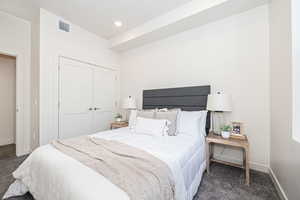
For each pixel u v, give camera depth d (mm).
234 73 2322
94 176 962
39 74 2533
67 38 2908
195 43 2697
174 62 2965
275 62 1813
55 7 2480
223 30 2418
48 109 2643
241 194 1612
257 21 2152
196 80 2684
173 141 1803
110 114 3789
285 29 1532
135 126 2359
